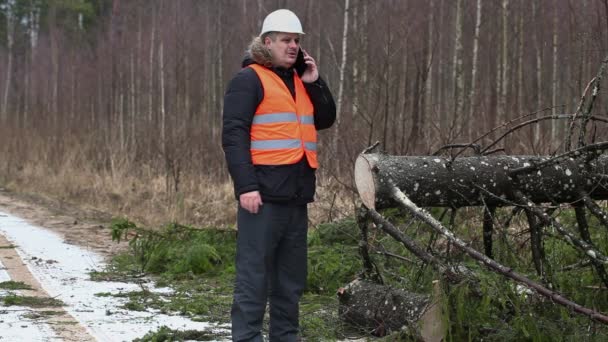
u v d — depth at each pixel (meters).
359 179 5.74
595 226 6.95
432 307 5.27
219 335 5.86
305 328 5.96
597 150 5.68
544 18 23.23
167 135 21.56
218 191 15.95
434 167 5.68
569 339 5.19
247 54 5.07
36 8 48.03
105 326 6.16
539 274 5.86
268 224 4.94
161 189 17.41
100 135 25.95
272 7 27.81
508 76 23.12
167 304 6.94
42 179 22.00
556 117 5.98
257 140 4.93
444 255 6.15
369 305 5.84
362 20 20.42
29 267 9.00
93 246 10.86
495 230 6.84
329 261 7.50
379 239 7.64
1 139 28.00
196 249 8.51
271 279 5.16
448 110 19.34
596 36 11.27
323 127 5.24
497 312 5.50
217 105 31.45
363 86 16.25
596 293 5.87
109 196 17.59
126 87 35.22
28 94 43.91
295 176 4.97
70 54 38.44
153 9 31.81
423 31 19.12
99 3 43.56
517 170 5.73
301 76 5.14
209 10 33.34
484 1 23.89
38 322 6.27
